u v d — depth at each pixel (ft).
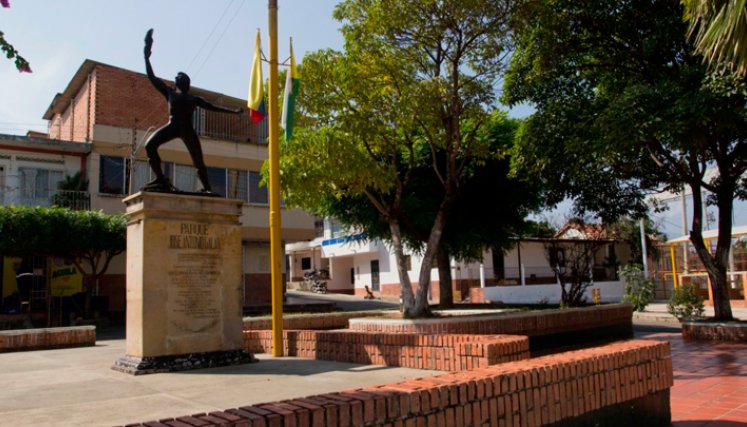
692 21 24.68
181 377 21.68
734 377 25.66
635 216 52.60
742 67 21.67
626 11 40.06
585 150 37.40
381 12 37.50
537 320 39.32
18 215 56.54
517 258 110.22
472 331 36.35
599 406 15.19
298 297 123.54
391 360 23.48
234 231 26.50
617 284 104.68
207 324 25.02
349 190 39.99
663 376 17.47
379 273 125.70
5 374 23.32
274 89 31.60
